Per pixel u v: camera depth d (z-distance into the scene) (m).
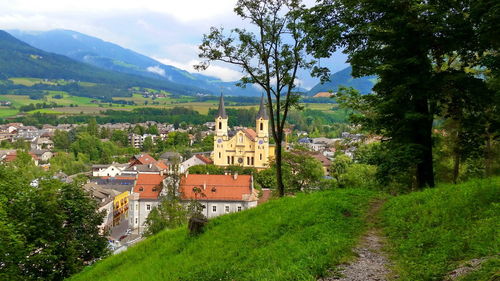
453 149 30.28
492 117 24.09
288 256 14.83
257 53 28.64
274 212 21.08
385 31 22.00
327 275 12.58
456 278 10.55
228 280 14.72
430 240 13.97
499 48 21.31
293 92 29.38
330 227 17.22
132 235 76.81
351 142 35.09
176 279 16.55
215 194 80.31
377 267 12.86
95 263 29.03
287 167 49.78
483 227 13.41
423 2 22.12
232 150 138.75
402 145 23.62
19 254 25.45
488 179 18.83
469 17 20.56
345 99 29.33
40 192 32.16
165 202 54.88
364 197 21.81
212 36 28.27
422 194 19.41
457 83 22.80
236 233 19.73
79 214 34.38
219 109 138.75
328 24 25.11
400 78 23.28
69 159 163.12
